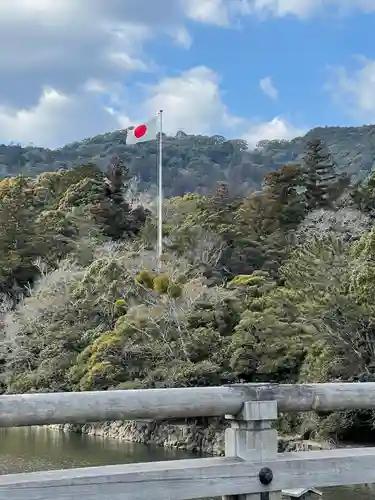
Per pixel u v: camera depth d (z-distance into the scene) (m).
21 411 3.65
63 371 30.03
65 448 23.86
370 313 19.53
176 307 27.62
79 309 32.75
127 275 32.22
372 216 39.75
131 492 3.71
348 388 4.39
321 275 21.33
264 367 23.42
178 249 38.75
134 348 25.86
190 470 3.85
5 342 34.12
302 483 4.10
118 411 3.84
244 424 4.05
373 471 4.30
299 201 42.81
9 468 20.08
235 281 30.28
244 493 3.96
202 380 24.28
